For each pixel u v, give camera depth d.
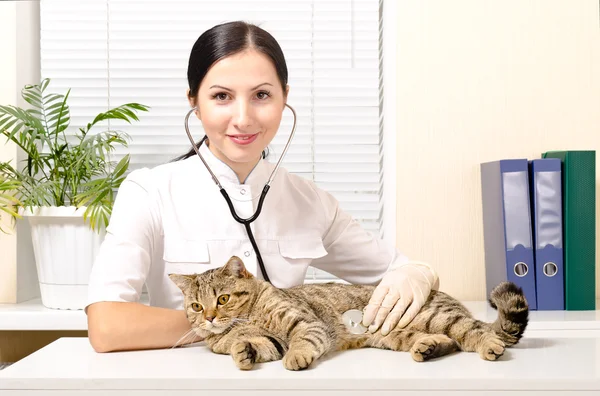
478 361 0.97
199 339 1.16
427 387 0.85
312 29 2.21
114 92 2.20
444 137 2.04
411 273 1.27
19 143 1.91
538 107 2.04
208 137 1.32
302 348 0.95
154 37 2.19
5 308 1.89
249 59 1.15
